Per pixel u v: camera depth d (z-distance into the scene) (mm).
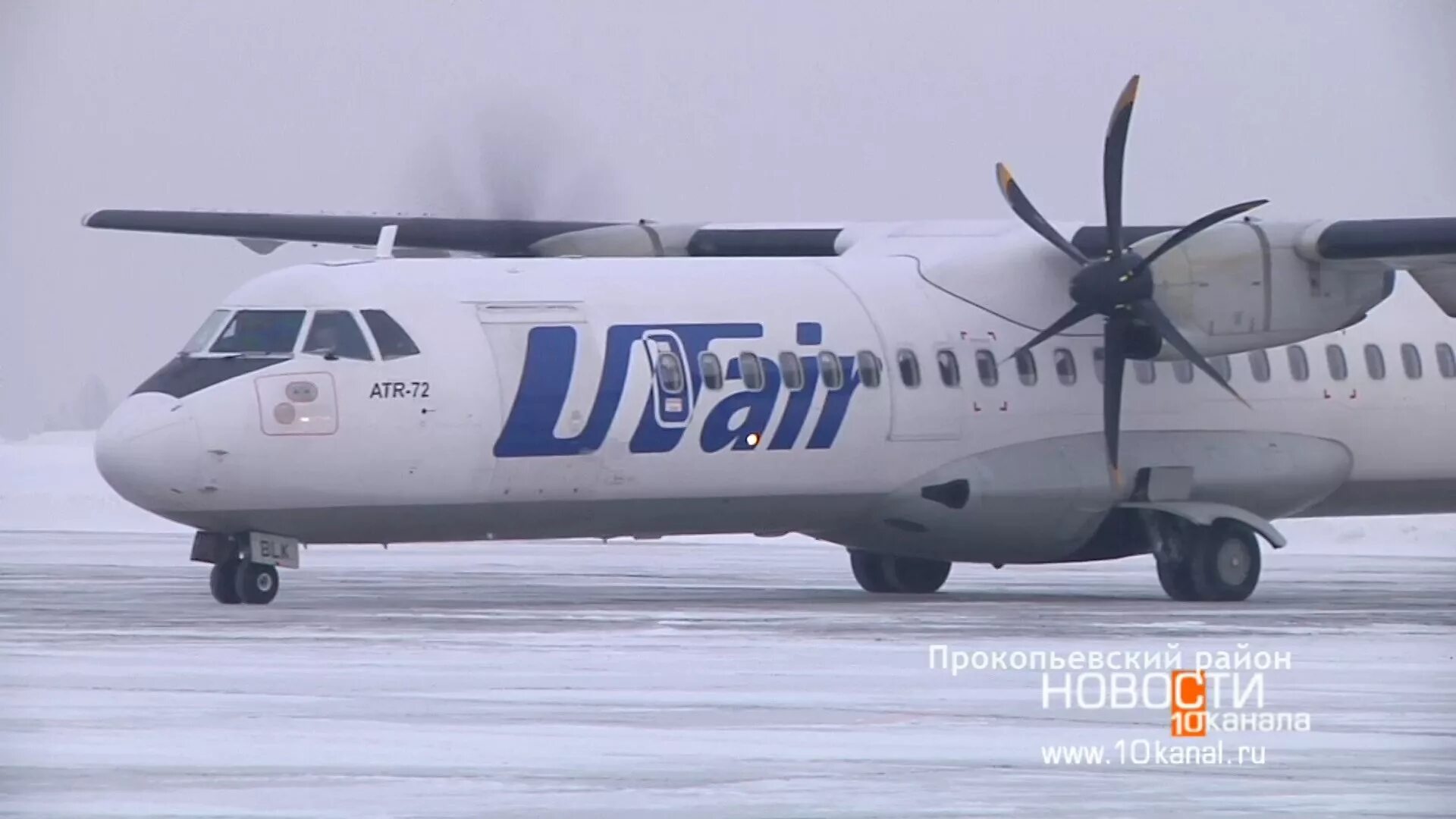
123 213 94500
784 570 119500
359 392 74375
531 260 81312
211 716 47719
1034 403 85750
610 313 79062
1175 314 82812
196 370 74688
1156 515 87062
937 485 84000
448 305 77062
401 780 40344
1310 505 92625
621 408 77688
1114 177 82062
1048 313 86500
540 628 68125
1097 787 40406
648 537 82562
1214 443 88812
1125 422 87312
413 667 56531
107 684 52656
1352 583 106625
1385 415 92875
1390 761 43531
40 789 39406
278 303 76312
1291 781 41125
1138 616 76375
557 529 78938
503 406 76062
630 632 66938
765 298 82312
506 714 48375
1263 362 90438
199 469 72625
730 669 56812
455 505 76188
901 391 83125
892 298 84750
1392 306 95125
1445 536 166125
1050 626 70625
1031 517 85938
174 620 70688
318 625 68750
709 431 79188
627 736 45500
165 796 38750
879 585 93875
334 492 74375
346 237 94062
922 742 45188
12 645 61344
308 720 47188
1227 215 80438
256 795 38875
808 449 81312
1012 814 37750
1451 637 67688
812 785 40281
